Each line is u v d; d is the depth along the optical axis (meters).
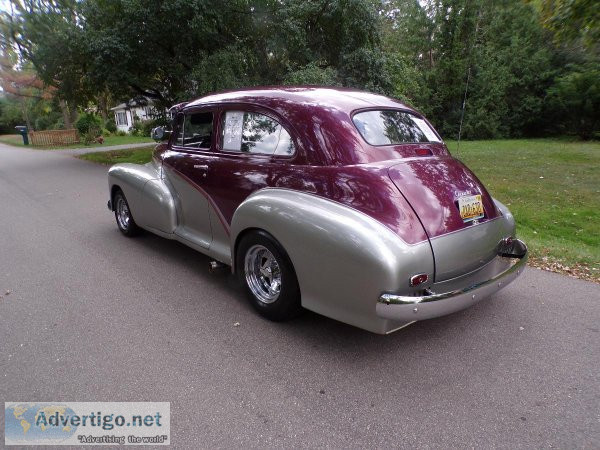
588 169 12.45
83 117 27.72
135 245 5.53
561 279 4.35
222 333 3.36
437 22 25.70
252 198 3.32
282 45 13.48
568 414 2.44
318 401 2.58
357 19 13.34
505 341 3.22
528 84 25.14
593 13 7.50
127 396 2.65
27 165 15.38
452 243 2.84
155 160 5.01
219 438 2.30
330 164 3.02
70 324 3.53
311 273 2.94
